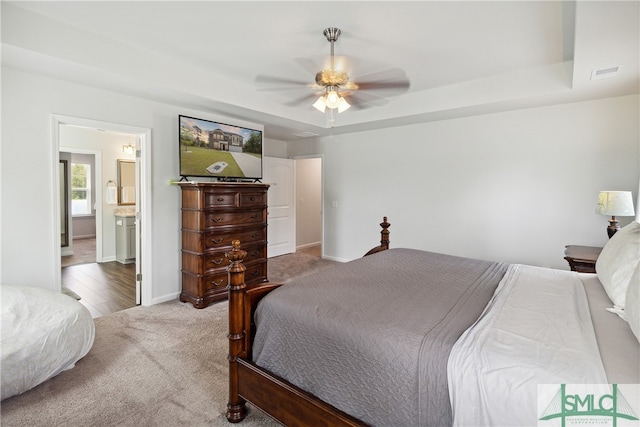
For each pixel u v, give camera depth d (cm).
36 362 204
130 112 336
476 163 425
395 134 497
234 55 304
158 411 191
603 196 294
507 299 172
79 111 300
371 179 527
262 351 172
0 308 218
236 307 180
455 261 265
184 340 278
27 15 230
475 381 110
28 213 277
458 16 234
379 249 326
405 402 123
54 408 192
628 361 109
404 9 225
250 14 234
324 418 144
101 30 259
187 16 238
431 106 399
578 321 141
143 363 242
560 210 372
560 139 368
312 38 270
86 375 225
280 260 582
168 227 373
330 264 552
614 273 168
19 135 270
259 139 452
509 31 256
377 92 404
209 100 351
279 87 391
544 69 328
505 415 104
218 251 368
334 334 145
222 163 405
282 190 620
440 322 144
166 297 374
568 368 105
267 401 167
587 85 304
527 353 115
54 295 249
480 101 365
